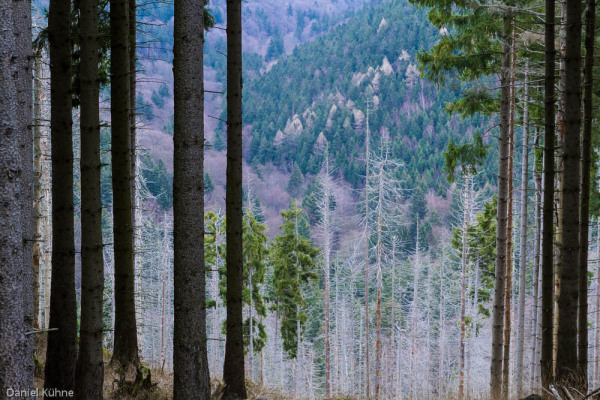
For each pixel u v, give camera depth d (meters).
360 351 39.41
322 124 142.62
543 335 9.35
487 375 32.34
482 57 12.17
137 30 11.01
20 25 5.41
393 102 146.00
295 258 29.36
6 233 4.29
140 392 8.44
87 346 6.94
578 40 8.37
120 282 9.34
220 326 31.86
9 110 4.29
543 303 9.36
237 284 8.95
